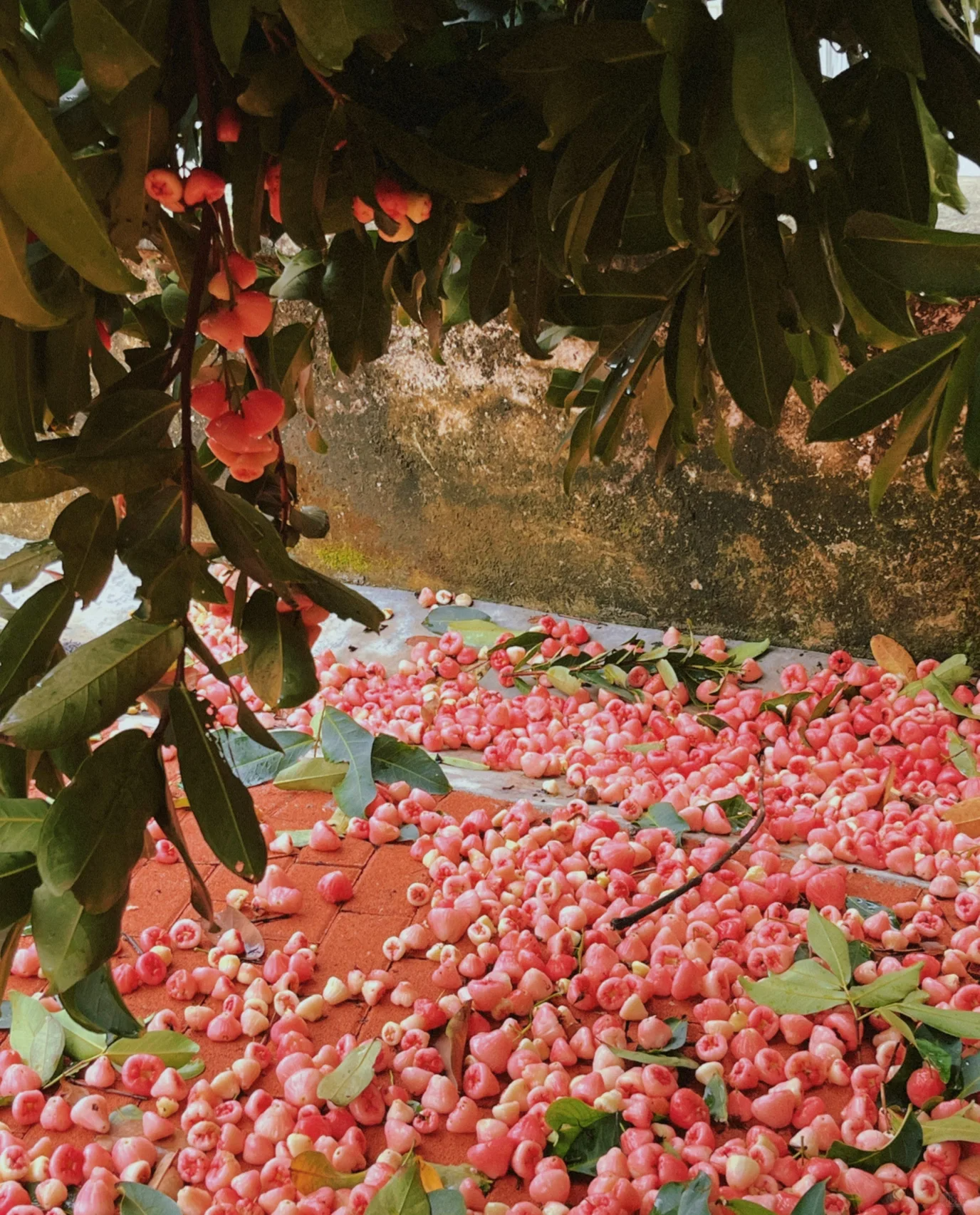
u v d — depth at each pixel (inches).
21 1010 86.9
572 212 52.9
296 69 46.4
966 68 52.6
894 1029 84.9
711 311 55.6
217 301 48.9
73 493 178.1
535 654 151.7
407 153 47.6
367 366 157.6
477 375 152.5
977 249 48.4
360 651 158.4
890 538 139.2
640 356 72.6
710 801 115.4
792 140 40.0
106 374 55.8
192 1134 78.1
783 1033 87.0
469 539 162.2
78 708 40.1
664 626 155.2
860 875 106.0
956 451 132.7
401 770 116.4
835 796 118.6
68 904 42.0
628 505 151.2
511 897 100.3
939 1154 74.3
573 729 137.3
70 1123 80.5
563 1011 89.3
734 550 147.7
